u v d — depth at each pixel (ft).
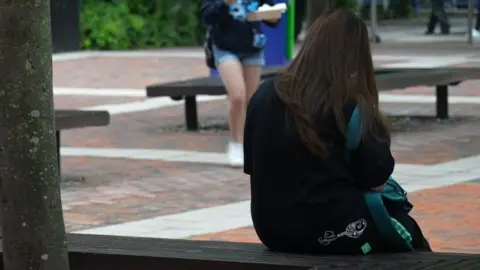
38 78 15.03
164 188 37.52
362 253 18.16
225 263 17.66
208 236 29.63
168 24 114.93
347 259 17.65
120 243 19.97
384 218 18.15
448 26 125.29
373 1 111.65
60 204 15.69
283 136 18.11
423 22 156.25
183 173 40.60
